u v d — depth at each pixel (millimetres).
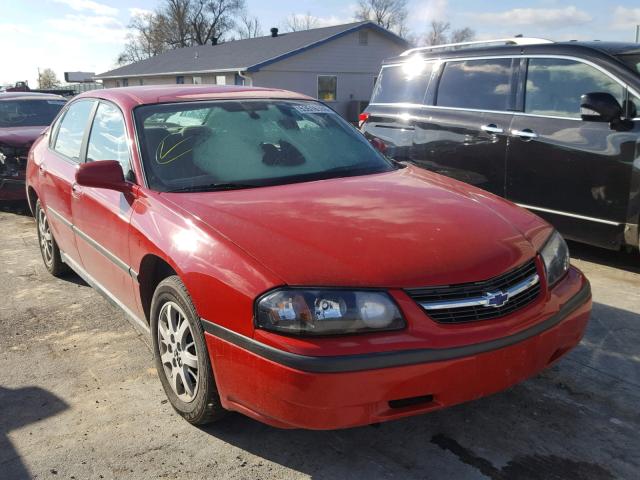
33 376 3475
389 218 2744
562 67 5230
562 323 2660
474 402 3066
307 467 2605
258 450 2730
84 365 3602
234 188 3205
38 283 5164
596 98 4676
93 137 4133
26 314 4438
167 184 3205
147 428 2920
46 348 3848
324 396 2219
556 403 3041
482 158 5766
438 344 2291
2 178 7941
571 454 2645
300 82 28266
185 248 2676
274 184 3297
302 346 2238
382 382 2234
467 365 2320
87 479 2557
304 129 3887
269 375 2299
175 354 2943
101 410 3092
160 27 67188
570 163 5023
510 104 5570
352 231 2590
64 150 4691
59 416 3045
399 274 2355
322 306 2268
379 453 2689
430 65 6477
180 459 2678
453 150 6031
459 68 6141
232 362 2439
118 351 3783
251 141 3605
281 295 2297
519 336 2438
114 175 3283
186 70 31125
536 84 5398
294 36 31203
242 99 3975
